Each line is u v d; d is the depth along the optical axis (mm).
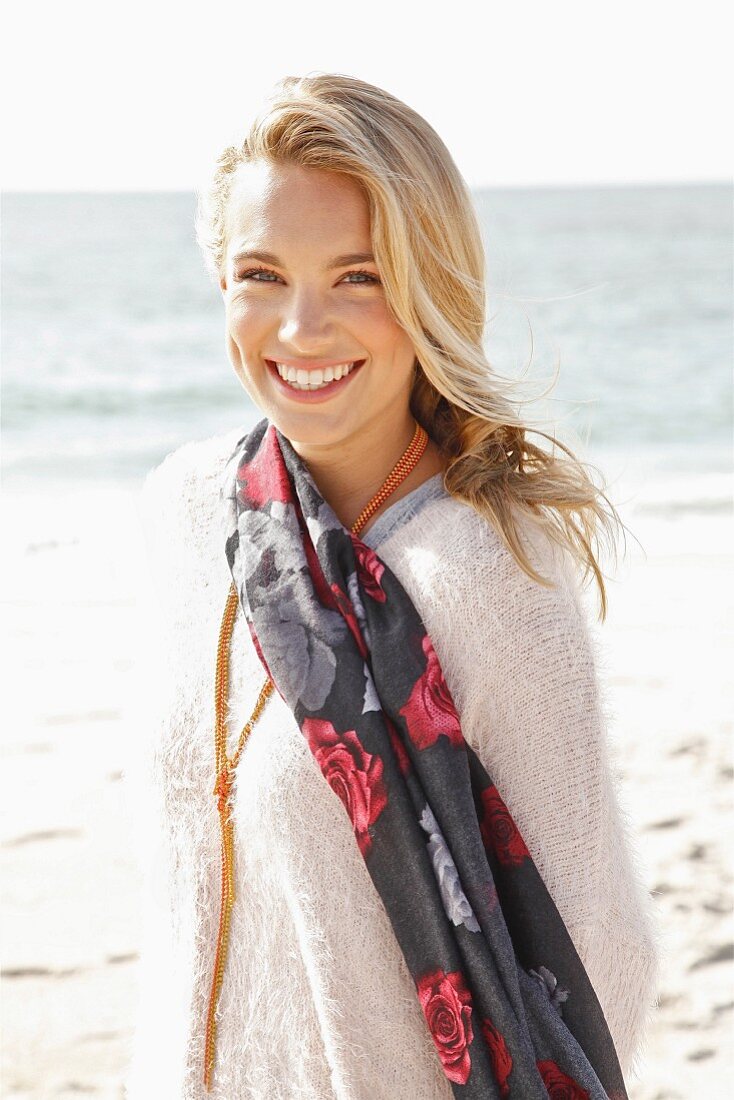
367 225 1544
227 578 1746
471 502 1574
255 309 1590
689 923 4055
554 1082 1479
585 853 1534
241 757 1614
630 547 9844
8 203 108500
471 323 1650
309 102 1523
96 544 10234
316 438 1595
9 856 4703
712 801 5008
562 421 1726
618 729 5844
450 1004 1453
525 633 1507
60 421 20531
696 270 47719
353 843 1541
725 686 6500
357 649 1531
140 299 35906
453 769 1471
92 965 3975
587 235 67250
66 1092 3324
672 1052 3438
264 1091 1601
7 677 6824
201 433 19703
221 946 1632
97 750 5750
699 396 22875
